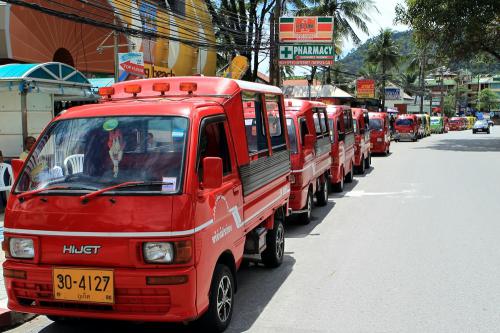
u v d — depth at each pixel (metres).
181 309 4.07
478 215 10.39
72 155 4.59
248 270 7.03
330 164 12.16
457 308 5.46
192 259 4.13
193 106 4.71
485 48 35.38
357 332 4.88
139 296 4.07
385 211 11.10
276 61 22.66
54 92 11.15
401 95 69.25
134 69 14.12
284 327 5.02
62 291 4.18
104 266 4.13
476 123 60.75
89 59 16.44
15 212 4.38
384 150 26.11
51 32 14.70
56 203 4.28
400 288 6.14
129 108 4.78
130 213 4.11
